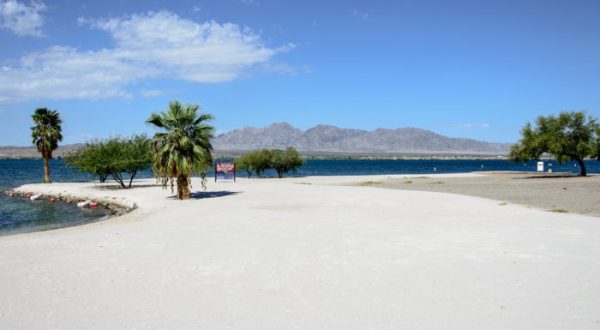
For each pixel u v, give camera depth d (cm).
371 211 2120
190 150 2872
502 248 1229
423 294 844
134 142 4466
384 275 976
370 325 696
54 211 2878
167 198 2977
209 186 4050
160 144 2872
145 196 3180
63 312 769
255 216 1961
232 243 1353
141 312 766
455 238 1390
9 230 2111
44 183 5209
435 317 727
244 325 703
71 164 5119
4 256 1220
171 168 2825
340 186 4047
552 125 5481
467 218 1848
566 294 836
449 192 3403
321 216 1948
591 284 896
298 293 860
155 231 1611
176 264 1097
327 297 834
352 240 1378
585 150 5397
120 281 953
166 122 2847
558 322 701
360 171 11162
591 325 687
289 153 6788
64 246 1360
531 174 6938
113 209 2867
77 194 3741
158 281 949
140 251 1258
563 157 5550
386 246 1280
